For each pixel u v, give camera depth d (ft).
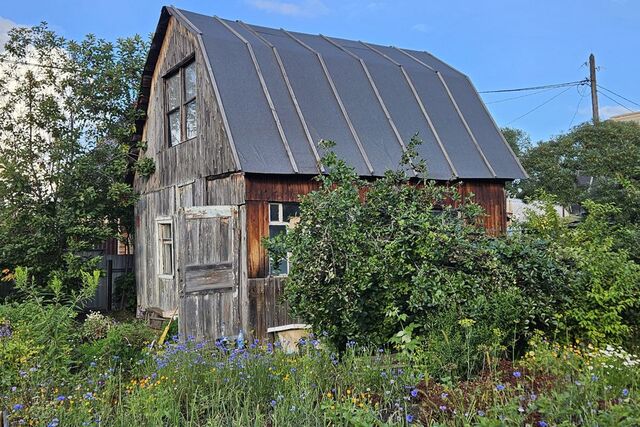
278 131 31.32
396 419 13.91
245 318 29.22
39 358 18.38
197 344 20.99
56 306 21.65
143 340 23.31
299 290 20.66
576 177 63.93
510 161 38.37
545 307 20.80
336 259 19.93
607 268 22.30
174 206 37.73
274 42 36.83
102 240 42.52
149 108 42.11
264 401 15.72
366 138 33.76
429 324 19.27
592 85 74.33
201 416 15.02
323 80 35.47
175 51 37.35
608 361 16.87
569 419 12.65
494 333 18.35
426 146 35.65
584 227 28.81
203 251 28.81
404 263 20.38
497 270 20.81
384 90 37.40
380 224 21.70
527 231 28.37
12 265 40.42
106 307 47.03
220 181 31.89
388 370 16.67
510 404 12.89
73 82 44.06
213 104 32.01
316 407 14.29
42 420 13.94
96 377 17.99
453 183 35.27
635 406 12.75
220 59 32.86
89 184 42.57
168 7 36.88
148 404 14.07
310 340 20.57
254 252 29.53
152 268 41.09
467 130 38.47
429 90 39.60
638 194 37.32
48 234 40.47
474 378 16.56
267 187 30.07
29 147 41.60
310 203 21.43
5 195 39.83
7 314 22.00
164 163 39.52
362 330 20.29
